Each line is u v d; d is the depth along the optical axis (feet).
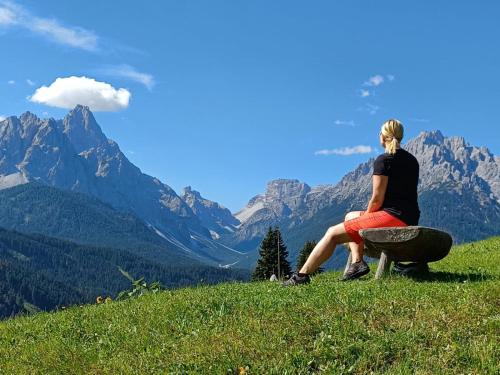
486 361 10.40
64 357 13.48
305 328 12.47
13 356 14.47
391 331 12.01
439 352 10.91
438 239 16.48
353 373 10.74
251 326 13.05
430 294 14.14
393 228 16.51
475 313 12.37
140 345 13.46
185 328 14.02
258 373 10.99
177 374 11.41
